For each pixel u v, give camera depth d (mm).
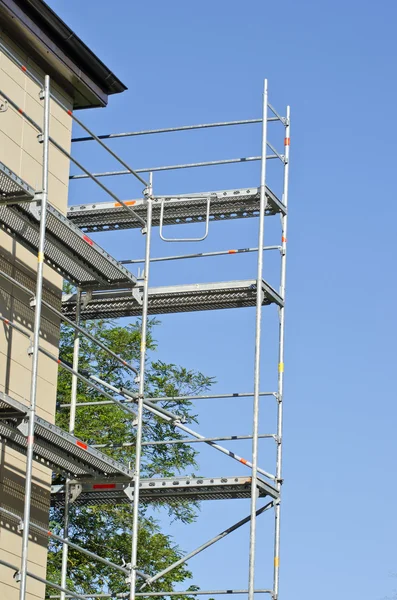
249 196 18078
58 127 17719
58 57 17297
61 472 16984
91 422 24922
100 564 24344
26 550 13461
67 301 18281
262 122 18109
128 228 19500
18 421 14695
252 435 16875
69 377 25750
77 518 24641
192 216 19094
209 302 18391
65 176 17750
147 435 26328
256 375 17000
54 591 22906
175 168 19109
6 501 15539
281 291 18219
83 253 16500
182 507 25844
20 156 16625
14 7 16203
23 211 15328
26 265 16438
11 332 15922
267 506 17484
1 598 15195
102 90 18484
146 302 17125
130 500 16922
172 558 24906
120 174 19344
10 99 15289
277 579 17109
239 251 18266
